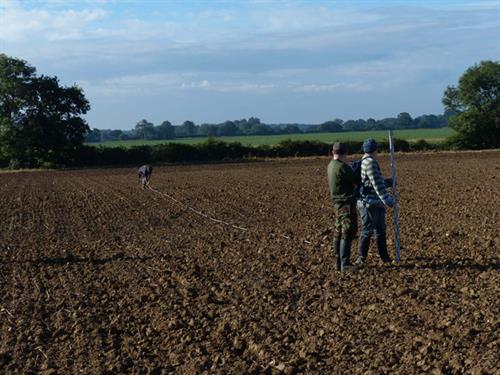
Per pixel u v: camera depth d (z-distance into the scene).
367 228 11.46
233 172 44.69
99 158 68.25
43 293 11.48
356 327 8.35
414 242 13.81
